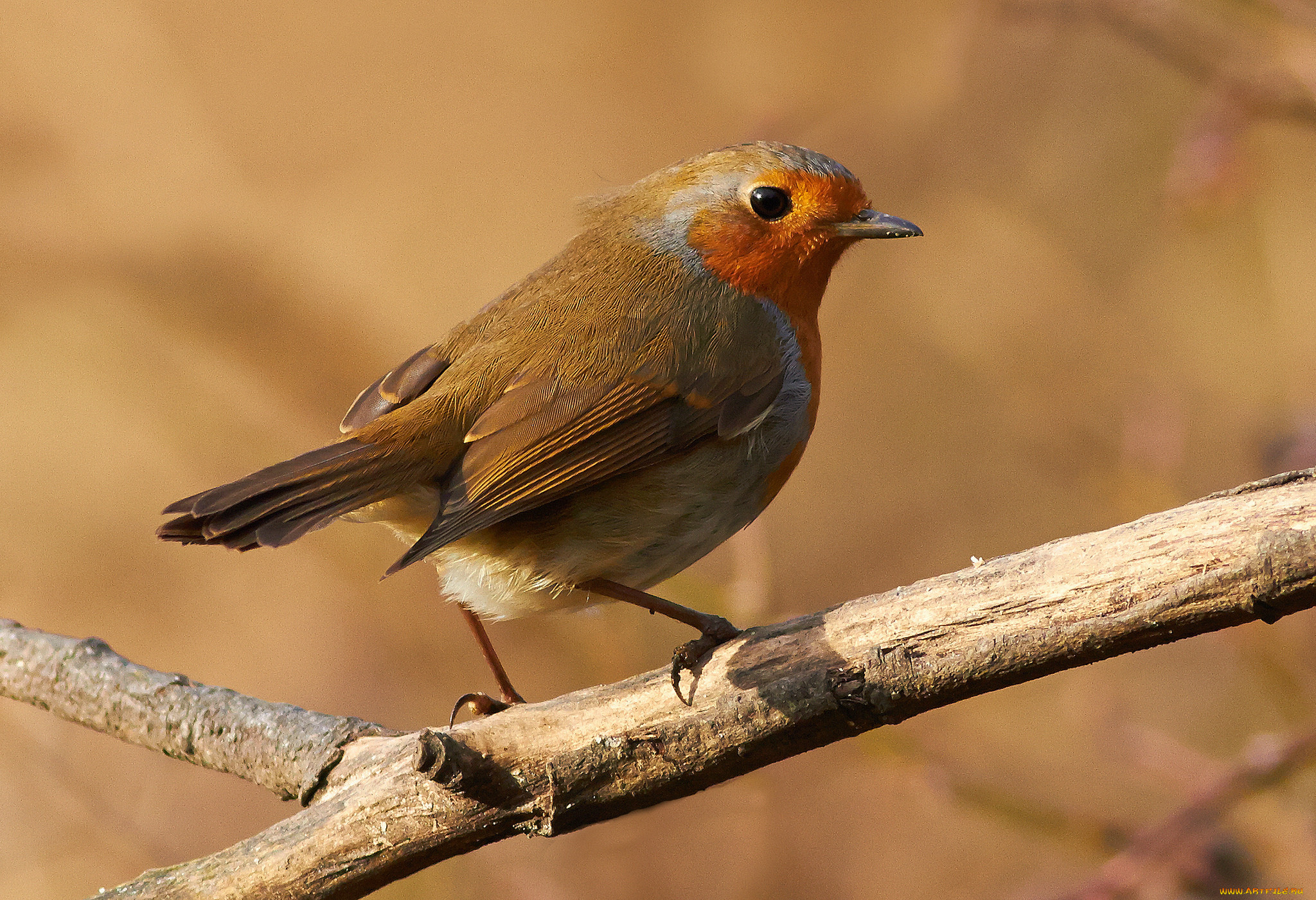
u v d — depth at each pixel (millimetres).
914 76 12414
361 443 6496
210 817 10523
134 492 12250
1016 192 13086
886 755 9672
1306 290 11867
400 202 12750
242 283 11922
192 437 12281
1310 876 8852
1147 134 12883
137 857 10039
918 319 13188
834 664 5363
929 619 5289
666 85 12766
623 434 6691
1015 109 13000
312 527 6156
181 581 12000
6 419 12312
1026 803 9391
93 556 12008
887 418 13000
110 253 11906
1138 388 12008
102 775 10648
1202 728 10844
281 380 11906
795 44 12406
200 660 11680
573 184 12836
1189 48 10492
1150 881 8273
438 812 5586
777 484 7266
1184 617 4949
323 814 5789
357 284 12383
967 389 12930
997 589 5227
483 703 6973
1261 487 5027
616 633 10742
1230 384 12047
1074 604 5098
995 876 10344
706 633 5691
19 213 12039
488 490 6426
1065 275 12852
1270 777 8367
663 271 7203
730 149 7430
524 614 7086
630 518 6770
